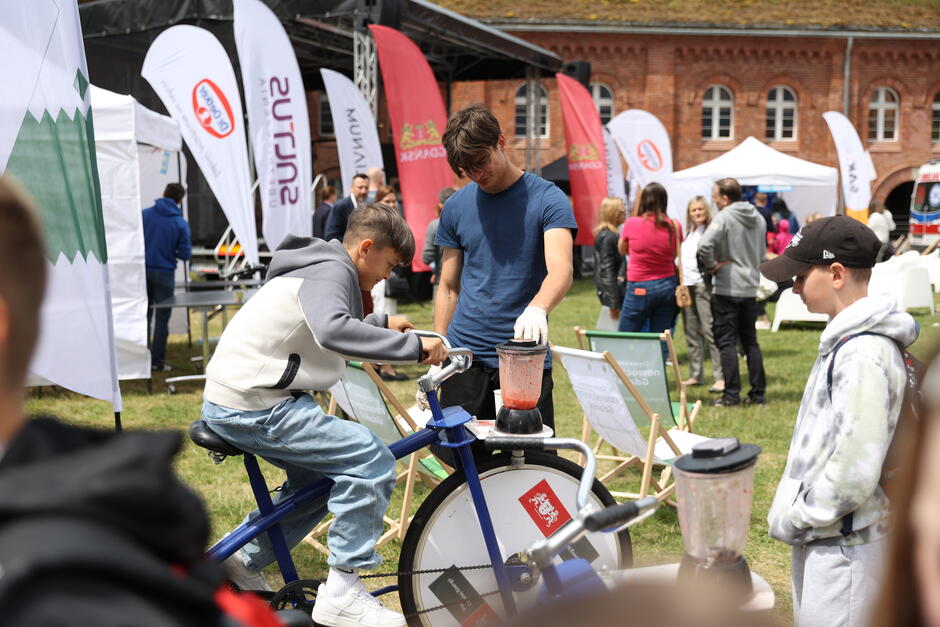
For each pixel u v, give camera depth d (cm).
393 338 293
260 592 329
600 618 93
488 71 2100
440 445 313
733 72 3116
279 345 296
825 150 3178
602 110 3106
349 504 301
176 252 964
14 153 366
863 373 235
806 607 251
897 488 77
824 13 3145
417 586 313
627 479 579
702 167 2189
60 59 374
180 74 916
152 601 82
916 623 76
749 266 783
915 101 3191
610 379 448
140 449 89
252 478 312
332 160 2989
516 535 323
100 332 382
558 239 361
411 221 1203
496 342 376
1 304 86
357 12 1247
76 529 80
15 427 90
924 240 2461
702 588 96
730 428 714
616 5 3084
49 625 75
